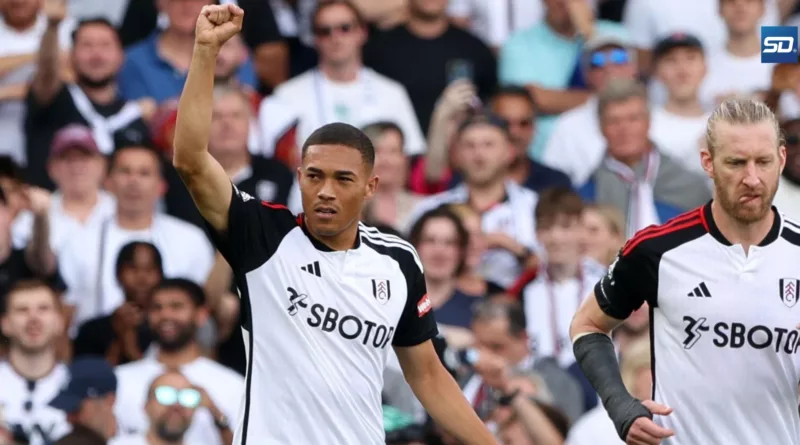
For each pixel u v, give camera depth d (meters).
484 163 37.06
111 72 38.81
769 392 19.42
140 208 35.59
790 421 19.67
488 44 43.38
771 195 18.77
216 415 31.02
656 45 43.00
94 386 30.72
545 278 34.78
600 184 38.72
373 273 19.47
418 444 26.77
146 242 33.81
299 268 19.19
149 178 35.62
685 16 45.09
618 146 38.62
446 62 42.44
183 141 18.52
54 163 35.75
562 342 34.25
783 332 19.28
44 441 30.31
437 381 20.45
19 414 30.45
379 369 19.61
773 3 45.31
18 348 30.98
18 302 30.98
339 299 19.23
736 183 18.69
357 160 18.88
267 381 19.11
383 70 42.09
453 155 38.31
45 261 34.59
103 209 35.75
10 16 39.16
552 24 43.47
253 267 19.17
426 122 42.00
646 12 45.53
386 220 36.78
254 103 39.59
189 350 31.75
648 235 19.62
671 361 19.59
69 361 32.50
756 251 19.34
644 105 38.72
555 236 34.69
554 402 31.98
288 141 39.44
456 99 39.31
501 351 31.58
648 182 38.66
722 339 19.36
